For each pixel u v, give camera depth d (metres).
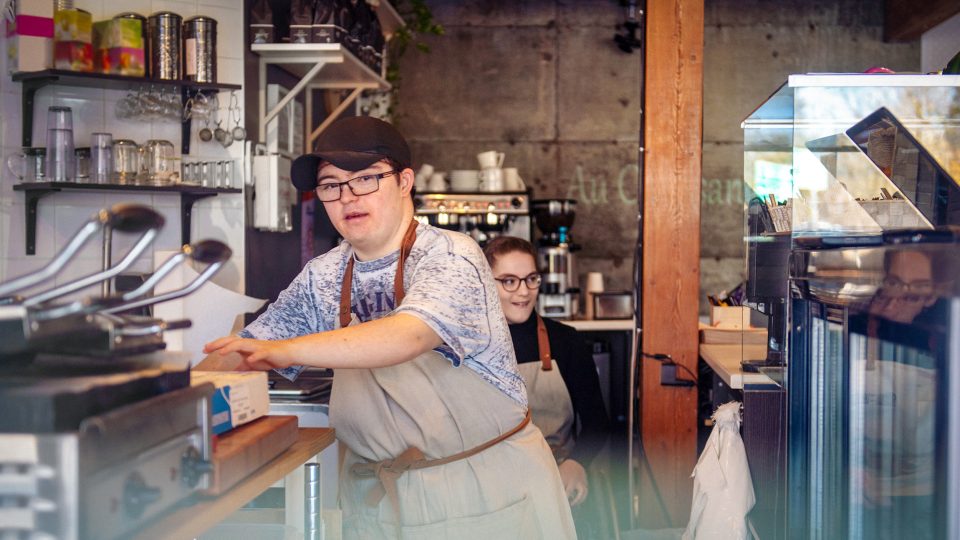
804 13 6.18
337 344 1.57
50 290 1.05
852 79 2.45
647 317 3.99
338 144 1.90
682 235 3.98
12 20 3.21
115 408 1.04
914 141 2.37
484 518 1.93
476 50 6.16
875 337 1.67
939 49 5.60
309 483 1.83
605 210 6.21
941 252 1.38
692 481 3.98
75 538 0.94
